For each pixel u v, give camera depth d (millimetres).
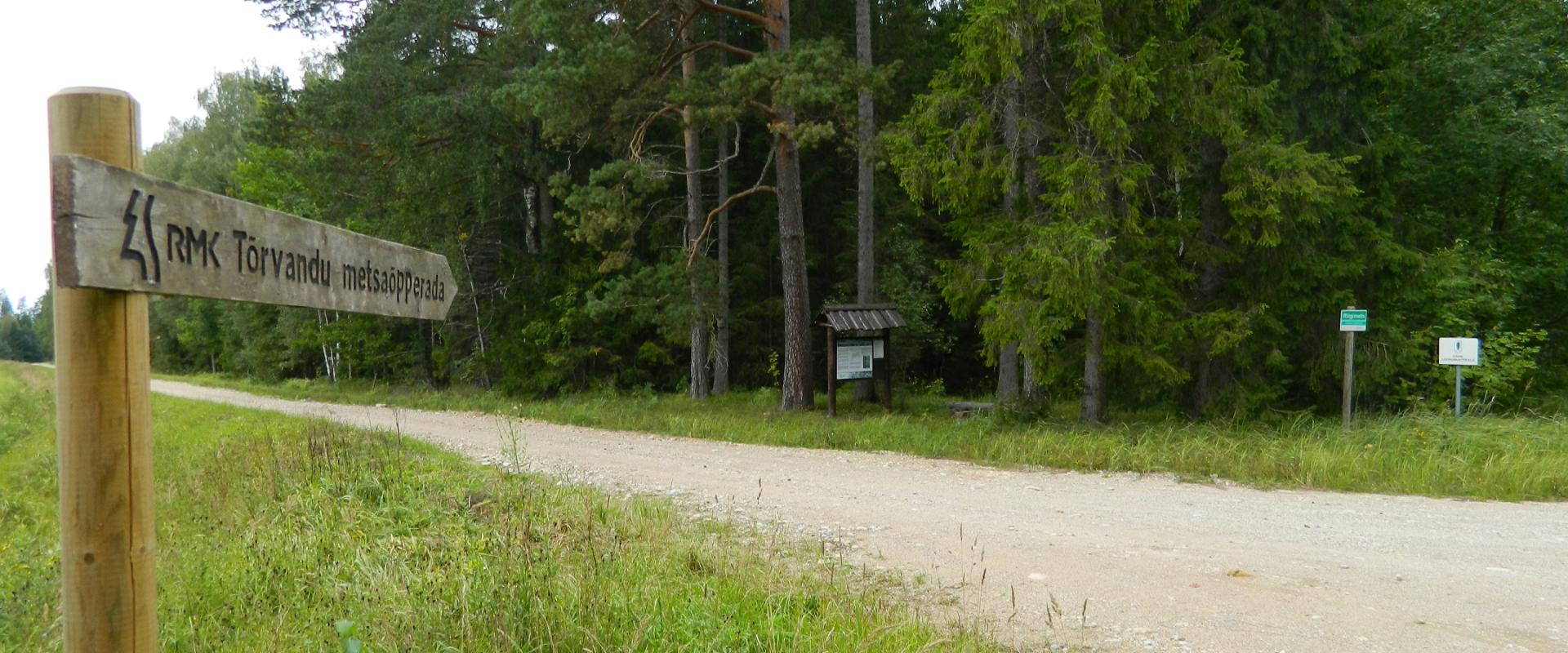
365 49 21766
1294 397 16688
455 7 21828
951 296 14906
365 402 25562
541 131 23812
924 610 5586
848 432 14469
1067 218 13094
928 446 12922
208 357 52969
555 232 26141
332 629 4375
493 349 25922
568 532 6250
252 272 2521
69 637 2209
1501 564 6754
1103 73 12750
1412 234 16375
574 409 19609
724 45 18984
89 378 2178
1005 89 14445
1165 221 14031
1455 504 9062
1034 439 12820
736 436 14875
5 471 11539
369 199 24750
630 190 23562
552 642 4062
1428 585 6191
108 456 2205
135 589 2266
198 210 2307
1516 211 20688
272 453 10039
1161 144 13945
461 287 27078
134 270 2096
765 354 26953
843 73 17531
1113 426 14031
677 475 10914
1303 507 8922
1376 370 14789
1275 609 5691
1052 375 13891
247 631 4410
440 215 26062
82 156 1986
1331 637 5195
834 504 9031
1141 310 13422
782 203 19625
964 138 14297
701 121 18625
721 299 23578
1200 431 13242
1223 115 13055
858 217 24156
